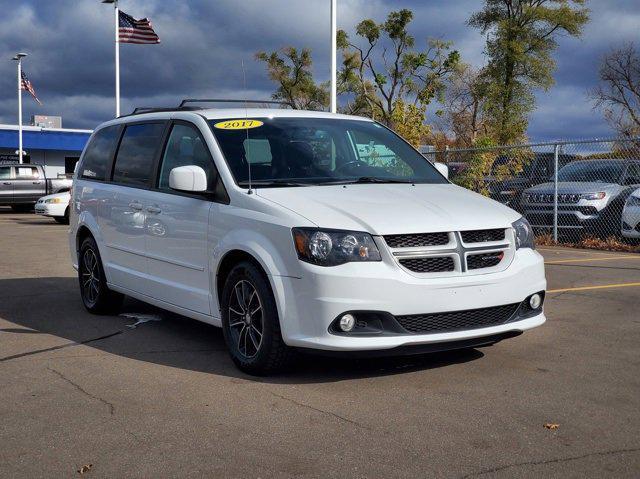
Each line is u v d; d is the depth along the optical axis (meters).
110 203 7.00
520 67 31.95
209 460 3.69
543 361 5.43
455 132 33.56
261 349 4.98
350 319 4.64
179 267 5.93
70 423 4.24
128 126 7.21
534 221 14.23
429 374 5.11
